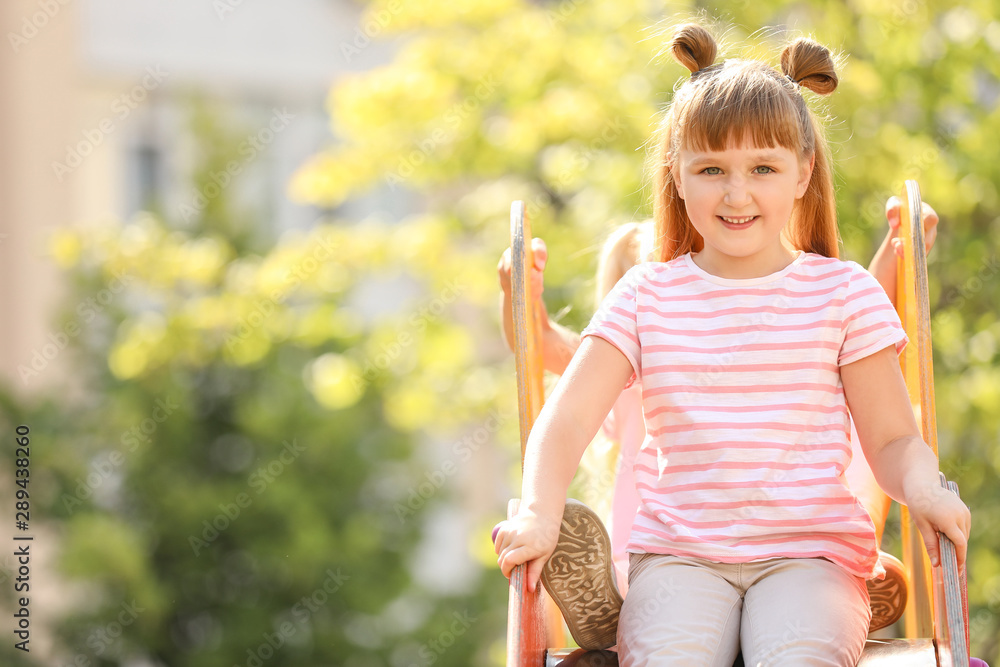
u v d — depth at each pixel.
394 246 9.43
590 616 2.97
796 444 2.74
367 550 12.48
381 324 10.01
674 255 3.12
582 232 8.14
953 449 7.36
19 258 12.17
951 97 7.43
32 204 12.29
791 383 2.78
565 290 8.08
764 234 2.80
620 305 2.94
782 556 2.68
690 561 2.71
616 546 3.45
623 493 3.48
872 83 7.13
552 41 8.33
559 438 2.80
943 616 2.63
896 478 2.69
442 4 8.79
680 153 2.87
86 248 10.55
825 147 3.07
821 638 2.53
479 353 11.46
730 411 2.77
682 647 2.58
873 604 3.18
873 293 2.84
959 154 7.27
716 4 7.48
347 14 16.34
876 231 7.22
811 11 7.57
